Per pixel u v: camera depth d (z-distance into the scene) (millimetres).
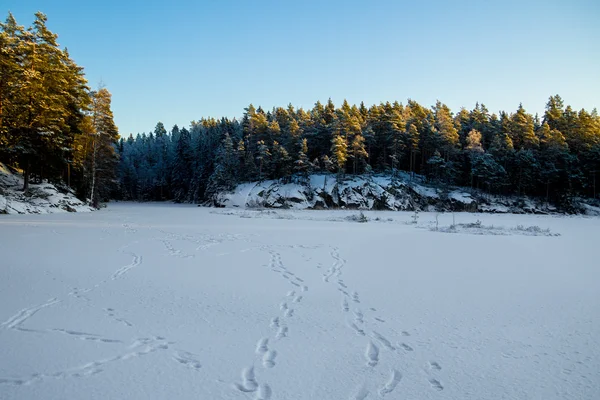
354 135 70875
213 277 8859
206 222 28094
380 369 4203
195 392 3605
